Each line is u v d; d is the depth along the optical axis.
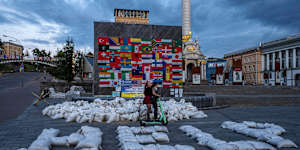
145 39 11.80
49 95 17.17
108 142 4.59
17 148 4.12
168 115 7.28
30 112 9.09
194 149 3.95
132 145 3.97
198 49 72.38
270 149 4.08
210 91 26.02
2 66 77.62
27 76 62.62
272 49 57.84
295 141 4.77
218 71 42.59
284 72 53.34
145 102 6.39
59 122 6.89
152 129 5.51
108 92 11.23
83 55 27.16
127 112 7.25
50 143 4.14
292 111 10.31
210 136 4.85
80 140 4.30
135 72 11.54
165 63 11.95
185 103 9.12
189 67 72.31
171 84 11.92
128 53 11.56
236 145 4.02
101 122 6.90
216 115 8.71
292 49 52.41
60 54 25.92
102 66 11.26
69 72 25.52
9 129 5.80
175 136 5.17
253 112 9.82
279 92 24.77
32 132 5.45
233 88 28.55
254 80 62.97
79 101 9.00
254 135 5.00
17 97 16.03
